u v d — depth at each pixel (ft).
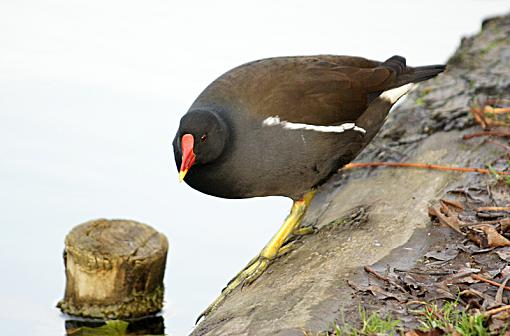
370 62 37.63
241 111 33.73
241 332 28.66
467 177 38.24
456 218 33.73
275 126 33.58
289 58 36.14
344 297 29.55
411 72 38.14
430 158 40.63
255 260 35.37
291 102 33.96
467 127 42.91
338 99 34.81
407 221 35.01
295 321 28.50
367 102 35.99
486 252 31.50
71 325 39.45
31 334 38.47
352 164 41.27
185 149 32.37
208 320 31.42
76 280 39.40
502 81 47.09
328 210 38.60
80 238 39.29
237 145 33.45
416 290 29.32
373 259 32.27
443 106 45.21
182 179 31.78
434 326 26.27
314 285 30.86
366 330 26.84
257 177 34.01
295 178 34.58
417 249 32.68
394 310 28.32
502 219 33.04
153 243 39.73
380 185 39.11
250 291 32.58
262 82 34.37
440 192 37.22
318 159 34.65
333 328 27.73
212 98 34.32
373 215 36.11
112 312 39.58
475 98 45.32
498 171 38.01
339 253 33.24
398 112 45.91
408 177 39.27
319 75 35.01
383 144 43.01
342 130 34.94
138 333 39.86
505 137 41.47
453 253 31.81
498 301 27.27
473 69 49.65
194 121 32.53
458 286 29.09
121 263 38.86
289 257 34.42
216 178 33.94
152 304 40.29
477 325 25.73
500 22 56.59
